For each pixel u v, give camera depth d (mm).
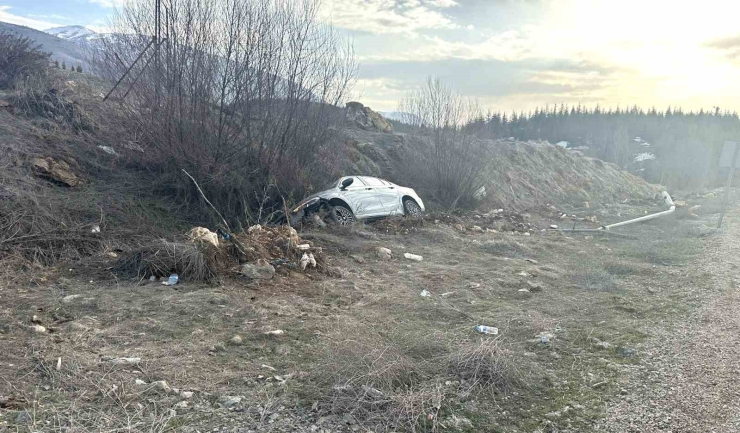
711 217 18359
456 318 6461
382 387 4191
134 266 7629
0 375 4191
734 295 7469
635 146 91000
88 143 12656
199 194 12125
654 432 3744
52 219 9289
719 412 3994
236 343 5293
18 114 12758
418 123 19062
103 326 5621
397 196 14523
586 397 4367
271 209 13031
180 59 12000
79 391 4074
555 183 25406
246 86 12469
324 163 14820
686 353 5262
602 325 6305
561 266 9953
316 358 4980
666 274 9094
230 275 7691
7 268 7285
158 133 12086
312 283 7879
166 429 3586
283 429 3674
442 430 3756
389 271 8977
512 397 4348
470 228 14102
